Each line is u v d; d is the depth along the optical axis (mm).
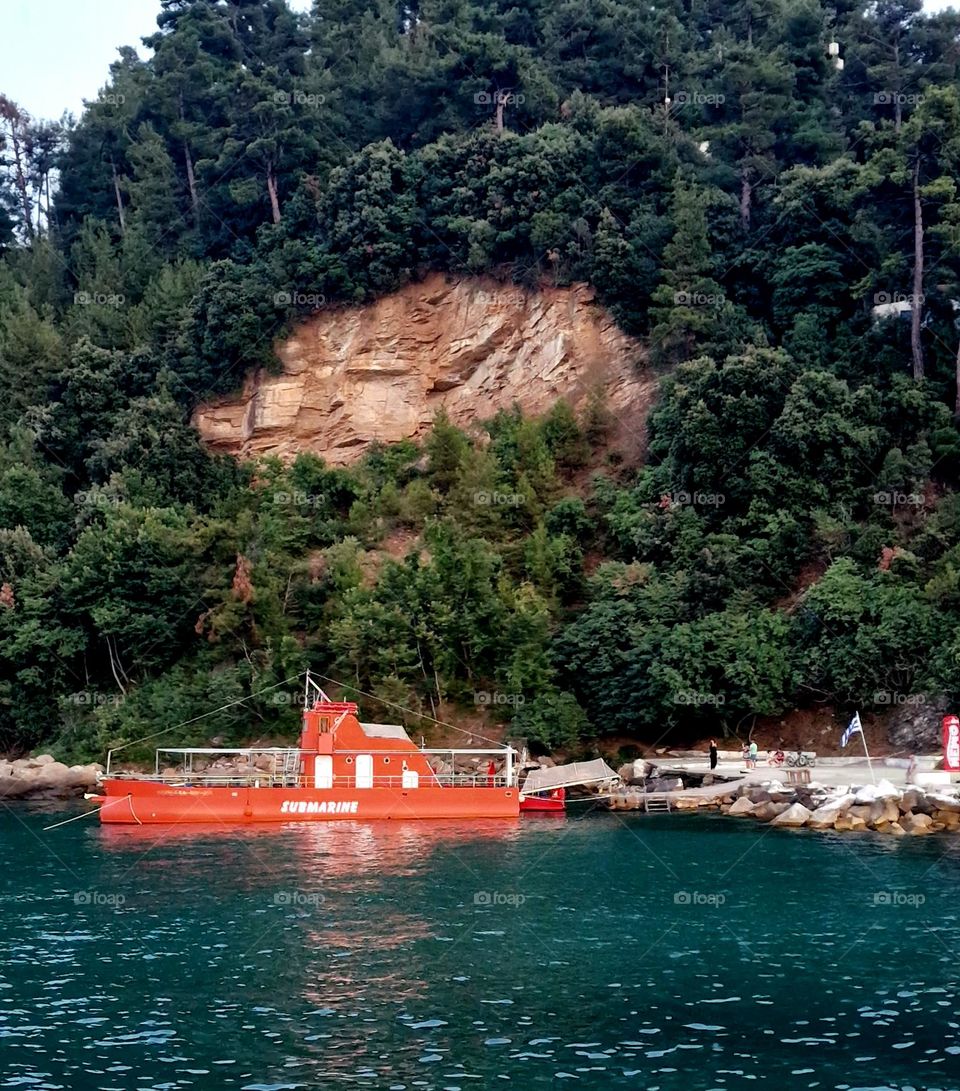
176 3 136750
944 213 78625
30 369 103375
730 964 33625
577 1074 26031
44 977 32656
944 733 57125
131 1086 25422
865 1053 27188
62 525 90625
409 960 34125
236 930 37344
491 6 122000
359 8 137500
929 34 114812
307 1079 25750
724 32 126188
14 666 83000
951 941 35656
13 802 68688
